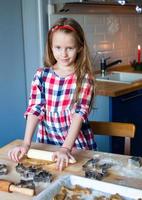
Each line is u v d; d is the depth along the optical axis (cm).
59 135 142
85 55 137
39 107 140
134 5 309
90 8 277
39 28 239
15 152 119
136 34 340
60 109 139
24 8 242
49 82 142
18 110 254
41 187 96
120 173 106
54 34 131
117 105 236
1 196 92
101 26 294
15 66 245
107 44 304
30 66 250
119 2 277
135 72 300
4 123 247
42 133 145
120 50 321
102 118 238
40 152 117
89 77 138
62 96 139
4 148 131
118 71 306
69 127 135
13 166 112
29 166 111
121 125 150
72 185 96
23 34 246
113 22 307
